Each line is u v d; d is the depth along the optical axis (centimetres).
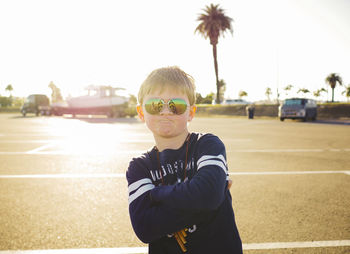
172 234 88
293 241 226
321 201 315
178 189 78
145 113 90
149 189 86
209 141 91
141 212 82
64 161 528
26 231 244
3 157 568
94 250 216
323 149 669
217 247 86
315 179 404
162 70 91
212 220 88
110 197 331
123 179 406
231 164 505
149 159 96
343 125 1434
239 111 3081
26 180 401
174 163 92
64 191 352
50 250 215
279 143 772
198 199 76
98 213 283
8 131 1092
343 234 237
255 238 232
